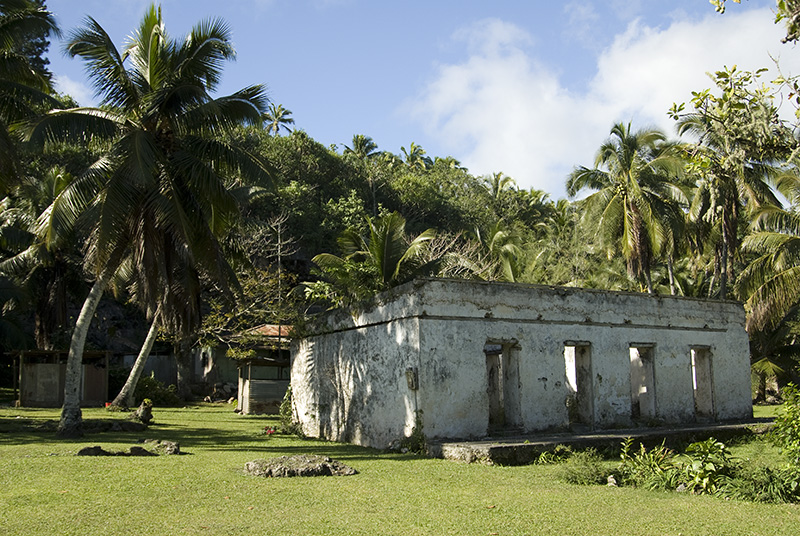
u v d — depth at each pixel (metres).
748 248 22.80
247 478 9.93
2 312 32.66
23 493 8.56
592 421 16.59
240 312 30.44
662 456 10.77
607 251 30.14
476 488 9.47
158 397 31.50
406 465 11.93
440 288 14.87
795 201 23.02
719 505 8.34
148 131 16.91
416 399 14.29
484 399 14.99
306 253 43.47
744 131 8.28
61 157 36.81
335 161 51.44
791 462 9.32
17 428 17.94
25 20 18.45
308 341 20.38
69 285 34.44
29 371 29.53
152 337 26.70
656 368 18.05
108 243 16.02
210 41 17.78
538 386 15.86
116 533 6.68
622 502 8.48
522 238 47.00
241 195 25.95
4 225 31.70
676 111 8.77
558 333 16.41
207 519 7.33
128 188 16.11
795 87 8.00
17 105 18.08
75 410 16.56
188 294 18.09
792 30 6.15
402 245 19.34
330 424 18.33
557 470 11.21
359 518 7.46
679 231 28.58
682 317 18.81
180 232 16.44
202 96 16.59
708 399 19.25
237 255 22.53
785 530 7.02
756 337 33.81
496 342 15.49
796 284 22.34
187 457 12.56
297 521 7.29
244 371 29.28
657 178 29.03
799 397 9.98
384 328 15.88
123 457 12.14
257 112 17.80
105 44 16.47
